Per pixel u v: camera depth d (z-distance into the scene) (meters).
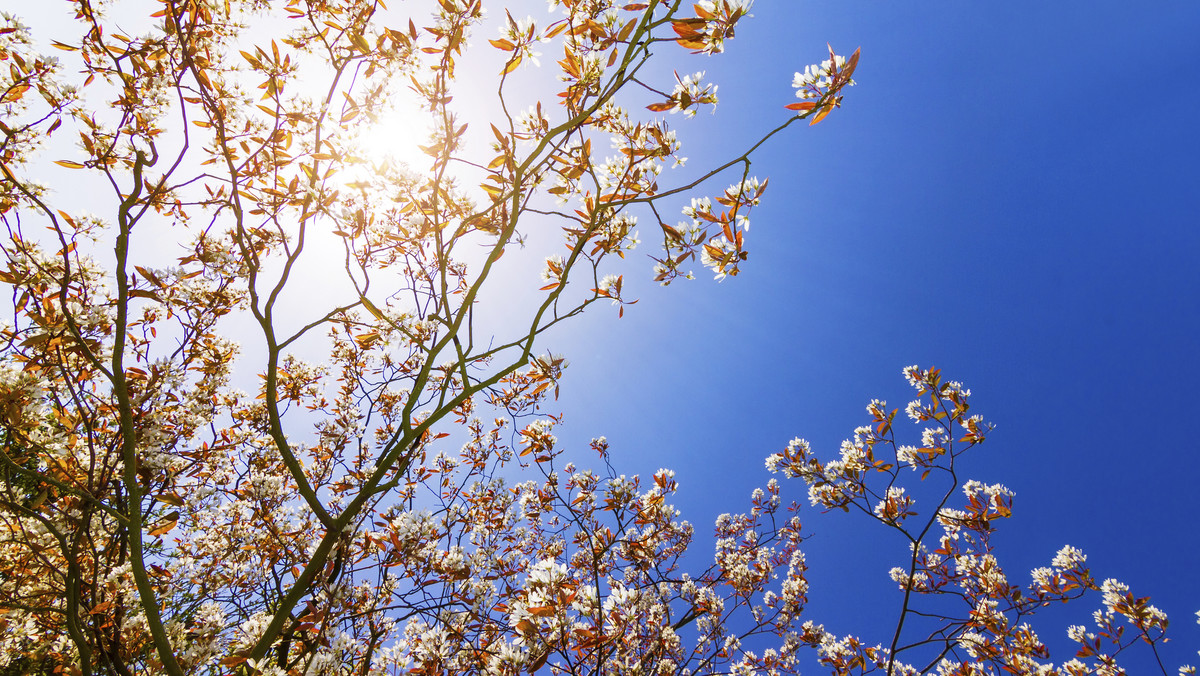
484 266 0.69
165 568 0.88
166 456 0.73
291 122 0.73
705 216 0.72
